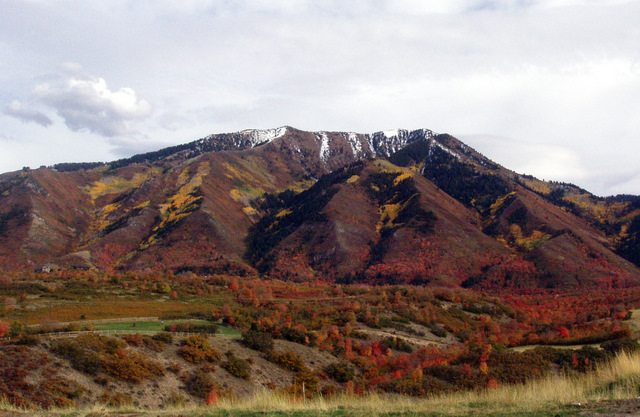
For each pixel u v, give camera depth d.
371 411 21.80
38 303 105.19
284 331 84.00
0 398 41.22
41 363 49.06
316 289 175.75
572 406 19.27
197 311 106.81
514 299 184.50
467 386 46.94
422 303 141.88
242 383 58.75
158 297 130.50
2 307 95.56
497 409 20.39
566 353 54.78
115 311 102.56
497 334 109.12
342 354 80.06
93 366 51.31
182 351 61.84
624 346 54.19
